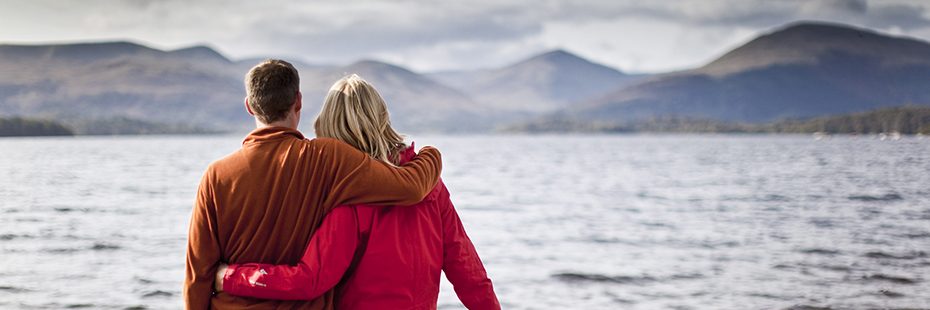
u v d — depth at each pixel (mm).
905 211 16734
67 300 6895
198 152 65688
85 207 16500
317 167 2150
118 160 46219
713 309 6797
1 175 28953
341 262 2133
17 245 10398
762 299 7188
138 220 13898
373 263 2199
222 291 2143
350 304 2236
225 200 2123
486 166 43719
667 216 15734
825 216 15672
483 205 18484
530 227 13484
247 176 2123
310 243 2127
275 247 2141
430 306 2326
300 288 2074
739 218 15312
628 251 10352
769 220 14875
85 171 32969
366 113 2283
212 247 2137
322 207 2162
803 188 24750
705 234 12445
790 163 46719
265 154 2150
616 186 26219
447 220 2420
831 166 42094
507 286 7828
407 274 2230
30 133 137250
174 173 32312
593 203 19188
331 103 2295
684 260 9516
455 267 2439
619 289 7688
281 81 2193
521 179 30562
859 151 70000
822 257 9742
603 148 92812
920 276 8305
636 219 15070
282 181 2131
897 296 7285
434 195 2355
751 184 27281
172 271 8375
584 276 8336
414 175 2219
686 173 35656
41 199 18453
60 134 142750
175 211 15797
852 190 23578
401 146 2354
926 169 37656
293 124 2271
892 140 123250
